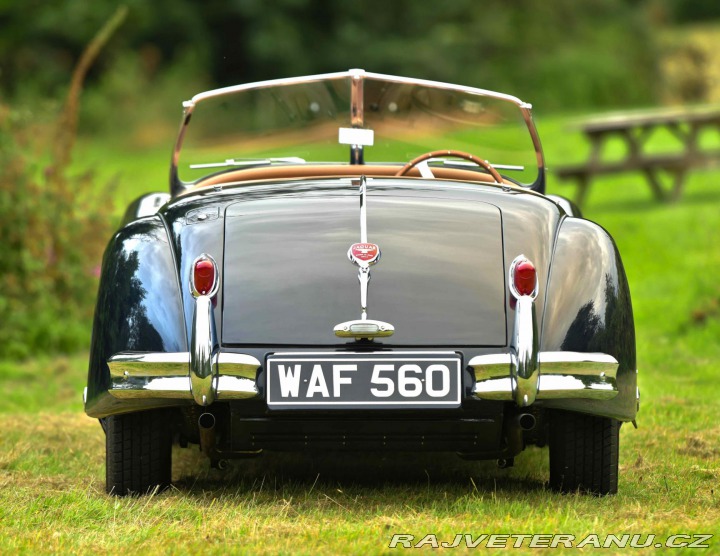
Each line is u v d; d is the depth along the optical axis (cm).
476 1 7881
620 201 3155
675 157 3069
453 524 729
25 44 6981
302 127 1118
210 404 780
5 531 732
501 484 892
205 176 1135
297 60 7350
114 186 1938
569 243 820
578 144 4281
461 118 1093
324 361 749
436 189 869
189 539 703
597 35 8044
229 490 876
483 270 787
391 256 788
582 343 770
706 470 916
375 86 1079
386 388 747
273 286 777
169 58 7275
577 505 782
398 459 1012
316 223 816
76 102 1930
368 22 7669
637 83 7862
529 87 7550
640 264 2216
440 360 750
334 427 766
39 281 1772
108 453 830
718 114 3055
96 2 6994
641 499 816
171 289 789
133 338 775
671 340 1647
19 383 1499
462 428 770
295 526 733
